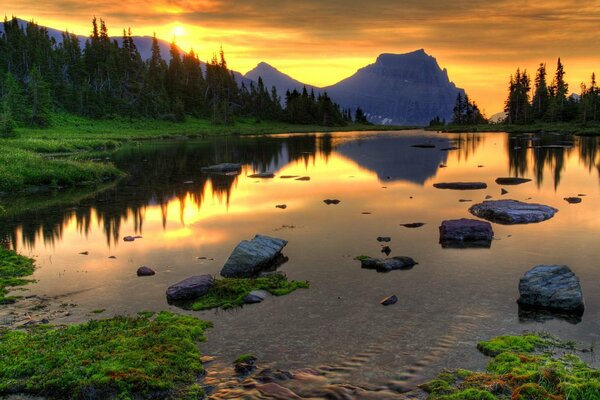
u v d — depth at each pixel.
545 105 170.25
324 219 29.47
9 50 158.62
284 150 84.69
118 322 14.45
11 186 40.84
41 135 103.81
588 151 70.31
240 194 39.03
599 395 9.84
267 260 20.30
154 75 186.12
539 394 10.09
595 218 28.41
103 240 25.28
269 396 10.76
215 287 17.38
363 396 10.74
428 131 169.75
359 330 14.09
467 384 10.92
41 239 25.59
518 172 49.94
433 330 14.00
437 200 35.06
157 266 20.75
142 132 136.62
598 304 15.84
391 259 20.12
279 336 13.81
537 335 13.51
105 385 10.77
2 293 17.48
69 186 44.06
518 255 21.44
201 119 185.12
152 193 39.94
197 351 12.82
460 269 19.58
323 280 18.48
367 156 71.06
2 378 11.20
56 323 14.81
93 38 186.50
